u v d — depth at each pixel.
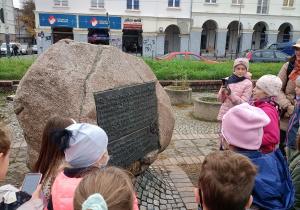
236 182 1.29
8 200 1.53
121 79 3.01
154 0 25.23
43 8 23.81
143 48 26.25
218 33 27.48
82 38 24.97
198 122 6.80
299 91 2.98
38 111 2.62
